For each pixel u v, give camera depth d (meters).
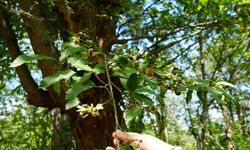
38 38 4.44
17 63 1.78
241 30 6.34
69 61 1.90
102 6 5.04
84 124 4.77
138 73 1.97
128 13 6.84
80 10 4.91
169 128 13.53
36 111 6.92
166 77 2.19
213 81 2.19
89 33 4.76
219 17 5.88
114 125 4.69
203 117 11.45
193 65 10.11
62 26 5.11
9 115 7.96
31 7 4.24
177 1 6.96
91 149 4.74
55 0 4.62
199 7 5.84
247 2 5.22
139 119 1.95
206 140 12.44
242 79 11.61
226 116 13.72
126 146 1.66
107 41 4.75
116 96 3.39
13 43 4.98
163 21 6.77
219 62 10.16
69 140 6.41
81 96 4.42
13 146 7.67
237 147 14.16
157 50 5.71
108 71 1.94
